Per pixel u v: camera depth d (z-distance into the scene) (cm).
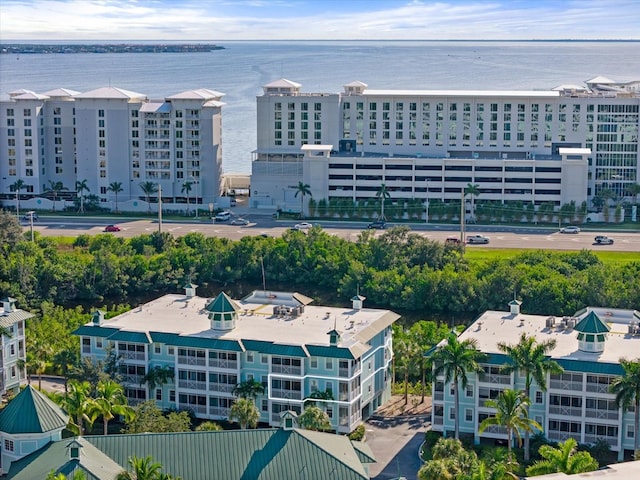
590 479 13988
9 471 16762
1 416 17575
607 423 19788
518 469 17900
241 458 16862
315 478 16638
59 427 17462
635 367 18625
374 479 19000
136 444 17038
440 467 16600
